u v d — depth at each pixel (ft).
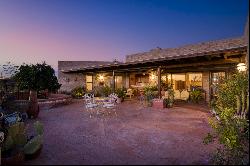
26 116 32.42
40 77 44.39
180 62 39.11
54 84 46.32
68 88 72.08
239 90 22.67
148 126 26.58
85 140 21.20
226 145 18.16
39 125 18.99
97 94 61.26
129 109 40.75
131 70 55.72
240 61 32.32
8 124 24.75
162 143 19.86
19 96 41.65
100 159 16.21
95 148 18.78
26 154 16.34
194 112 36.17
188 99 51.80
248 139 17.44
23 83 43.32
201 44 53.36
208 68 46.39
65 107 44.96
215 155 16.69
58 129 25.81
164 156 16.67
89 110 40.34
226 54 29.30
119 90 54.44
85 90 67.00
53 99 44.34
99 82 69.97
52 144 20.13
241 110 22.18
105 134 23.22
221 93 25.94
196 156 16.65
